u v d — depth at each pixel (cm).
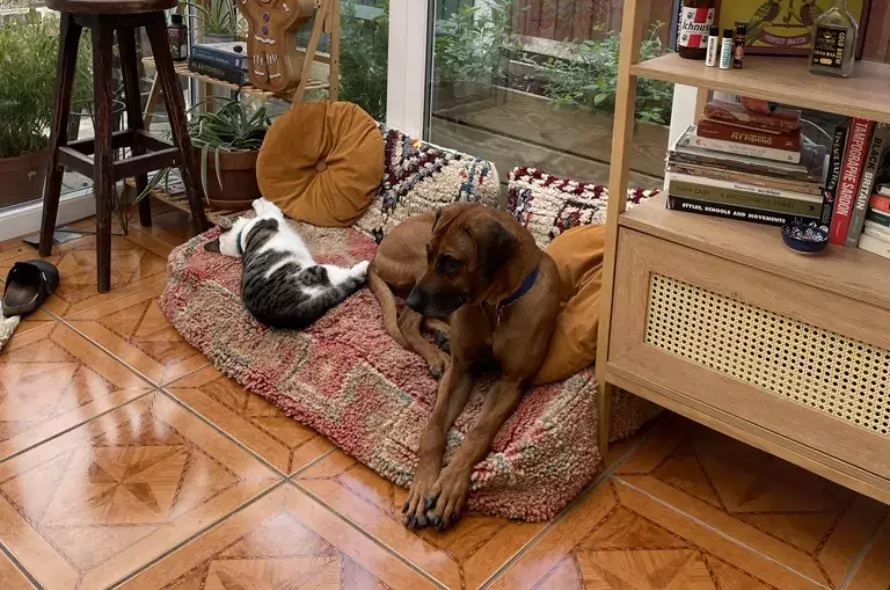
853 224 186
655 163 271
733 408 198
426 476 211
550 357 225
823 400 185
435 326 251
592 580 193
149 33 292
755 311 188
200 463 226
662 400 209
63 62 296
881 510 213
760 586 192
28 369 261
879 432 179
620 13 263
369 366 237
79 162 300
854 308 173
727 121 196
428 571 194
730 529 208
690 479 223
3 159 336
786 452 193
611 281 208
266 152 306
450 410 225
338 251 290
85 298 300
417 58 311
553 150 296
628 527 208
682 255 193
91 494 214
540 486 211
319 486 220
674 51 216
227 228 298
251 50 314
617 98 192
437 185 285
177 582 191
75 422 239
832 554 201
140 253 331
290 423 243
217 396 253
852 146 181
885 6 197
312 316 252
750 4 196
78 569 193
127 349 273
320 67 342
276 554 198
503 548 201
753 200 196
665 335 205
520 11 287
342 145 303
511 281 214
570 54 280
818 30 181
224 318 268
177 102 304
